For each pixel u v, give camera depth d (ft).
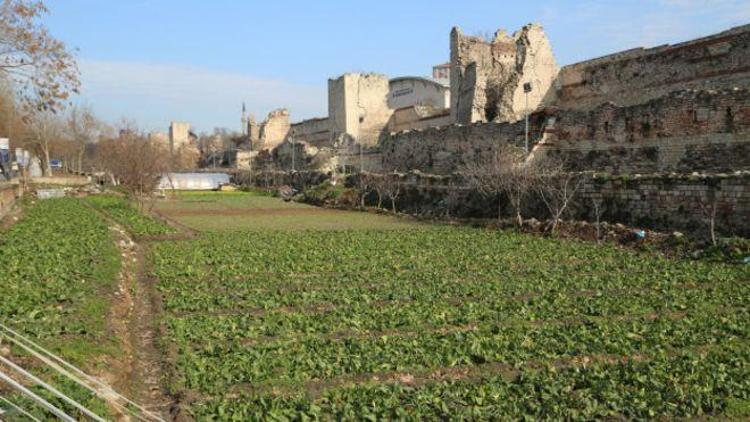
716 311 55.57
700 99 117.50
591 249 95.30
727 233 92.48
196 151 489.67
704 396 35.09
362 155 241.35
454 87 219.41
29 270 59.67
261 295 61.16
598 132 138.82
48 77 74.02
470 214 148.15
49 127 306.14
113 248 81.30
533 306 57.31
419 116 260.83
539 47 190.90
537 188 124.98
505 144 156.25
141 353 44.24
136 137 239.71
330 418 32.45
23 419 26.58
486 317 53.16
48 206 149.28
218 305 57.47
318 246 98.63
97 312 47.73
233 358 41.06
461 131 180.65
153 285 67.46
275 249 94.53
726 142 113.39
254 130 434.71
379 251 93.35
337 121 319.88
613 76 168.14
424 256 88.63
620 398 34.65
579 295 63.10
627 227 105.19
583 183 119.34
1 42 70.69
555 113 150.51
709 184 96.58
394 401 34.09
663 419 32.96
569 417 32.76
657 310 56.34
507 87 190.80
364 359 40.93
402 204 178.40
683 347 44.98
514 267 80.02
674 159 122.52
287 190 263.90
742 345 45.14
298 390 36.45
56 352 36.40
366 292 62.95
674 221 101.55
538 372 39.47
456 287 65.62
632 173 130.31
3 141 175.73
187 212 176.76
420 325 50.52
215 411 33.06
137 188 188.34
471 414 32.83
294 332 48.26
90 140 380.78
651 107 126.93
